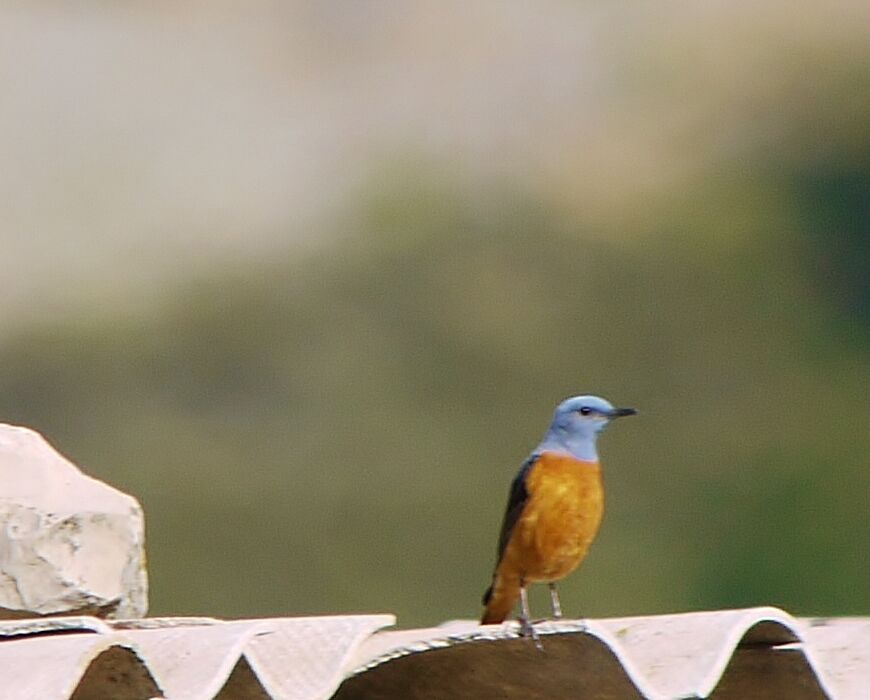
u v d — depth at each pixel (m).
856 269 28.80
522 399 25.52
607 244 28.27
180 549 21.94
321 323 26.25
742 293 28.31
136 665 5.45
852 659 6.48
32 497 6.91
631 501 24.75
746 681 6.40
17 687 5.25
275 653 5.75
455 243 28.14
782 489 25.17
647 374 26.48
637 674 5.88
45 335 26.12
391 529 22.50
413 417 24.67
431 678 6.24
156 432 24.25
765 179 30.50
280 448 23.73
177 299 26.70
